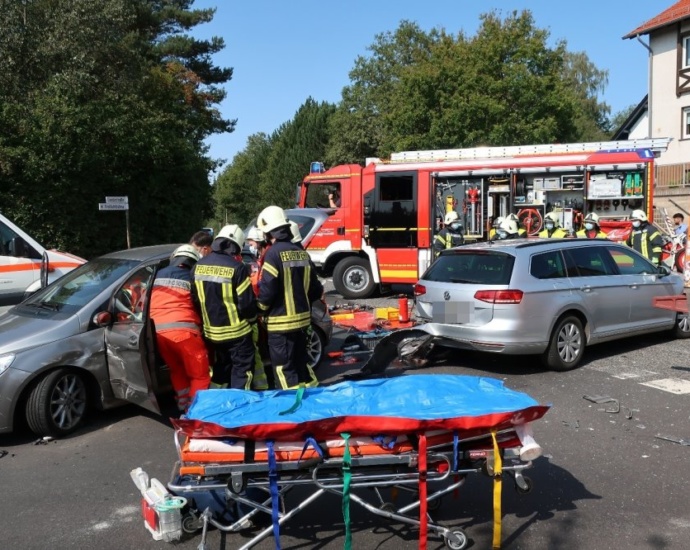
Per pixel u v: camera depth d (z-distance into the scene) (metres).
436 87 30.98
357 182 13.55
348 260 13.80
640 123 35.09
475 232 12.95
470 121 29.78
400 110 32.19
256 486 3.41
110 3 19.88
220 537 3.85
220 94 32.81
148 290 5.09
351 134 50.41
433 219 13.09
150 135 20.75
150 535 3.90
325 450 3.42
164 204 22.92
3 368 5.45
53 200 18.06
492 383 4.08
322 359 8.02
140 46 26.75
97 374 5.88
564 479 4.60
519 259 7.23
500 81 29.38
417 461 3.46
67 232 18.88
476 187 12.91
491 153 13.08
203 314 5.29
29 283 8.88
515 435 3.68
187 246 5.72
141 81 21.91
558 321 7.45
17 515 4.21
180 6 32.19
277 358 5.30
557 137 31.19
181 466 3.41
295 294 5.29
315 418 3.47
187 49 31.00
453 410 3.52
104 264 6.70
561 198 12.55
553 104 29.94
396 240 13.31
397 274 13.36
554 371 7.54
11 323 6.07
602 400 6.35
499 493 3.53
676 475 4.64
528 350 7.16
